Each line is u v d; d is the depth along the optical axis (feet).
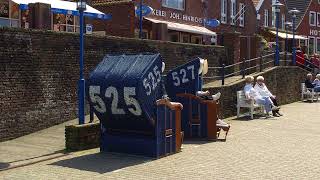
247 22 132.77
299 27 167.43
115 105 36.17
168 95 46.47
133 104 35.24
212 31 112.27
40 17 54.08
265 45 104.99
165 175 31.07
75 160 35.81
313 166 33.71
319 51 177.78
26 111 47.83
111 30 83.46
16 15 70.13
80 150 39.58
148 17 91.81
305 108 74.18
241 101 61.57
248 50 83.41
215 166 33.71
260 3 144.87
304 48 119.24
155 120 36.40
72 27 78.18
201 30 103.65
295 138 45.78
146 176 30.81
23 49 47.50
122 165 34.09
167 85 46.57
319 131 50.44
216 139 44.83
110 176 30.86
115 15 83.15
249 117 62.03
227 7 122.31
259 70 78.13
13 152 39.14
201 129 45.39
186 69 46.06
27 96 47.93
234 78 72.13
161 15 96.32
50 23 55.42
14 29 46.57
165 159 36.24
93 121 42.86
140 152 37.27
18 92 47.01
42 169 32.99
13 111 46.52
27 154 38.24
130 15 81.87
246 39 83.51
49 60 50.26
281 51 101.19
